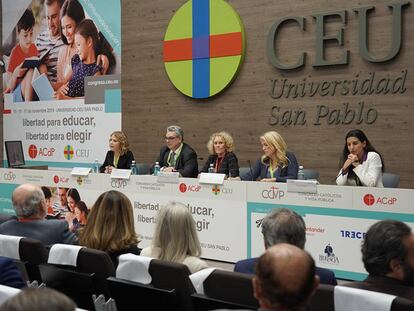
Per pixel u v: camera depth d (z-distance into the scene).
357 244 3.76
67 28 8.45
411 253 1.91
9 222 3.18
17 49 9.16
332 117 6.08
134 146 7.81
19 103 9.19
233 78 6.79
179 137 5.71
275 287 1.33
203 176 4.49
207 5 6.92
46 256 2.67
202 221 4.52
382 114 5.77
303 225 2.30
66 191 5.39
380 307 1.66
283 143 4.90
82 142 8.39
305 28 6.23
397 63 5.65
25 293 1.13
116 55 7.93
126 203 2.89
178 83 7.24
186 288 2.21
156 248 2.64
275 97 6.50
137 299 2.31
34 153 9.03
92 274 2.48
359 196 3.73
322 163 6.18
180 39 7.19
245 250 4.30
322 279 2.25
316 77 6.18
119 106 7.94
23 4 9.02
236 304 2.02
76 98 8.42
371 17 5.80
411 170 5.61
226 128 6.92
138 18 7.68
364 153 4.57
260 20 6.58
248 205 4.27
